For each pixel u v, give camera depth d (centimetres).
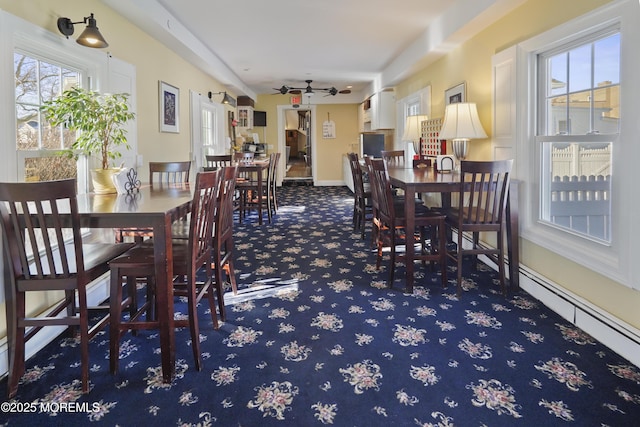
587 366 197
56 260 248
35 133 253
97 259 207
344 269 362
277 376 193
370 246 444
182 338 234
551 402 170
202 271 362
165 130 473
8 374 185
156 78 447
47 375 197
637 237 197
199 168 602
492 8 319
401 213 339
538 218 296
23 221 181
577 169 256
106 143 274
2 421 162
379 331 239
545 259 282
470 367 198
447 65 477
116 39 355
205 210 222
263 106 1067
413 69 575
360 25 463
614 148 219
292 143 1820
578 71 256
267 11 417
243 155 661
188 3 393
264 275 347
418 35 504
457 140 385
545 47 279
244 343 226
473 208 348
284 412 167
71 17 284
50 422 162
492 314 261
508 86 327
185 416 165
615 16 211
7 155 219
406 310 269
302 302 285
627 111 203
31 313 231
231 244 296
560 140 262
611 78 227
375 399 175
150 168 359
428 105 546
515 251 302
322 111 1080
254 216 642
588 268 234
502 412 164
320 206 744
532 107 297
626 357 203
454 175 362
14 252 179
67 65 283
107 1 329
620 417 160
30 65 248
